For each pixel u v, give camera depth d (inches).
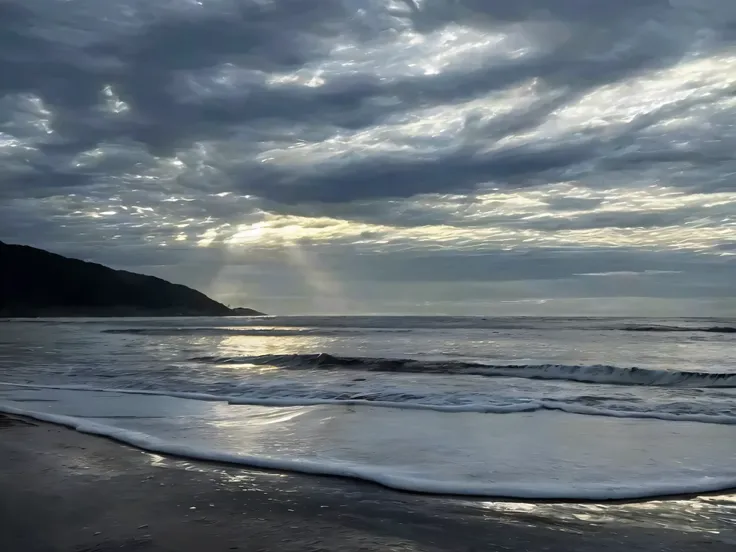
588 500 188.5
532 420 326.6
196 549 147.0
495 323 2415.1
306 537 155.3
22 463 237.0
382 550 146.1
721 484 203.6
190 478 214.2
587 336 1330.0
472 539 154.2
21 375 542.0
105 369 595.5
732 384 480.7
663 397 408.8
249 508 180.1
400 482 205.3
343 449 257.4
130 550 147.1
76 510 178.7
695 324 2169.0
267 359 678.5
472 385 472.7
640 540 153.9
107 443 274.5
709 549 147.6
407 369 598.5
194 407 370.0
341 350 899.4
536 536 156.7
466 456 244.4
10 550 148.4
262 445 265.4
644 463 233.3
